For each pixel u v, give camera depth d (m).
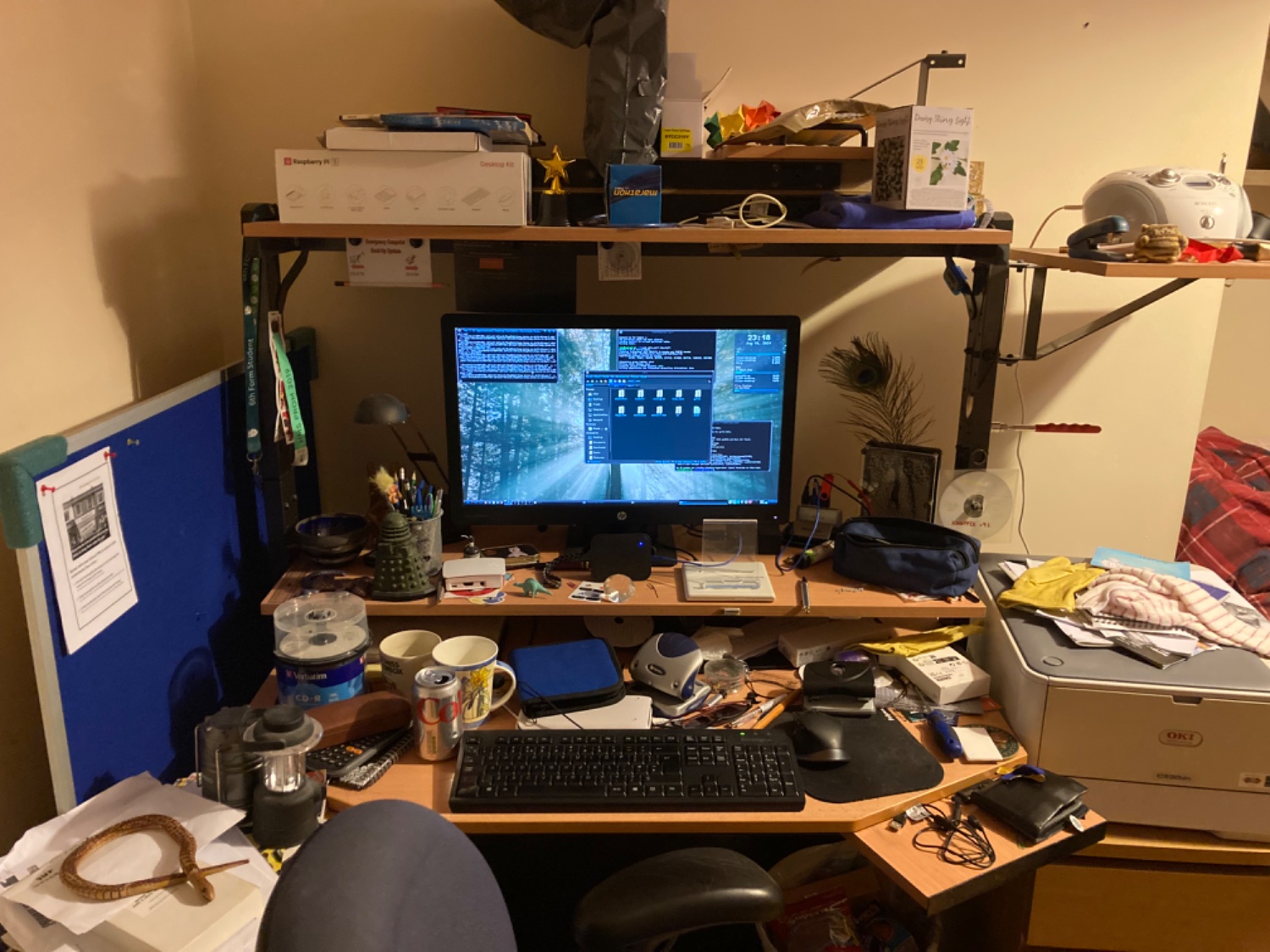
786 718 1.50
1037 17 1.77
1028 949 1.54
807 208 1.79
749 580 1.62
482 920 0.84
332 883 0.65
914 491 1.72
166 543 1.37
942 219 1.50
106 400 1.45
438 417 1.94
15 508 1.03
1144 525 2.07
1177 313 1.94
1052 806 1.28
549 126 1.79
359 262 1.50
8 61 1.20
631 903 1.12
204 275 1.79
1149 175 1.60
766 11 1.75
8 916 1.02
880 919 1.69
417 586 1.57
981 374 1.68
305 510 1.89
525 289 1.75
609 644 1.65
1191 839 1.46
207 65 1.75
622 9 1.53
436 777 1.35
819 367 1.95
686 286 1.89
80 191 1.37
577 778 1.31
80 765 1.17
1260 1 1.77
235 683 1.63
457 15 1.74
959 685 1.54
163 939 0.98
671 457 1.70
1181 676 1.41
